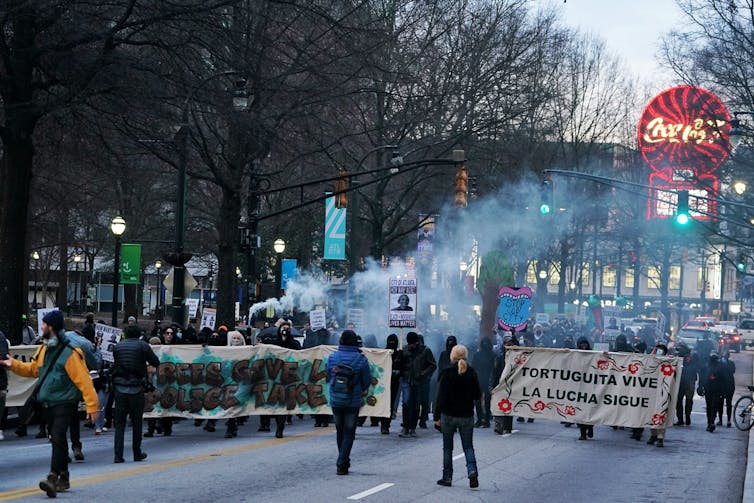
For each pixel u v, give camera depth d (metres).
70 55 23.88
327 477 14.33
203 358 20.22
